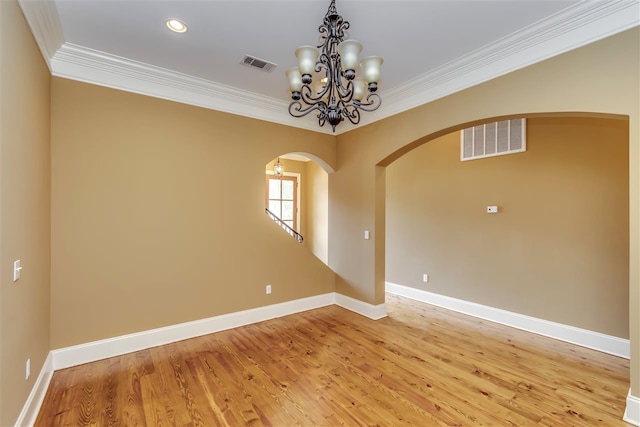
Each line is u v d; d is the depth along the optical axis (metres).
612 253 3.07
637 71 2.02
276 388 2.42
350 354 3.02
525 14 2.23
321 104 2.15
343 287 4.57
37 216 2.24
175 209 3.31
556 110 2.38
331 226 4.80
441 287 4.59
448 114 3.15
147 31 2.45
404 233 5.16
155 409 2.15
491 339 3.39
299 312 4.30
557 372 2.68
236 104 3.72
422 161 4.88
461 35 2.49
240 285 3.77
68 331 2.74
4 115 1.58
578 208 3.28
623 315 2.99
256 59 2.89
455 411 2.14
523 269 3.69
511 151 3.79
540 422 2.03
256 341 3.32
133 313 3.06
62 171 2.72
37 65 2.23
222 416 2.09
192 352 3.05
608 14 2.11
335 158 4.71
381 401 2.26
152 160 3.18
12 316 1.71
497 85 2.74
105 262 2.92
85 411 2.12
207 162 3.52
